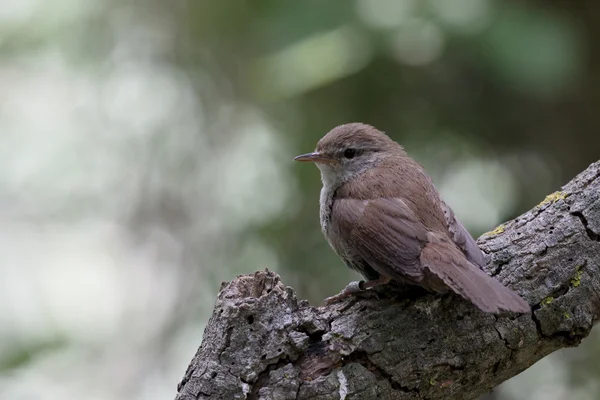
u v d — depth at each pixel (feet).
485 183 40.91
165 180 45.62
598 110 39.55
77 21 45.11
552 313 21.54
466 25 31.91
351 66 34.45
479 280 19.84
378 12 32.63
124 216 46.65
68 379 41.83
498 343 21.22
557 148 40.63
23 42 45.03
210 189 44.57
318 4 33.14
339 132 28.02
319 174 41.04
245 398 19.98
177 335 43.80
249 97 43.70
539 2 36.73
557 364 39.91
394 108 40.32
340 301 22.08
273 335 20.31
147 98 46.11
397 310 21.40
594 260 22.07
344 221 23.58
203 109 45.03
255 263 41.86
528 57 31.40
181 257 45.01
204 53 44.75
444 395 21.34
